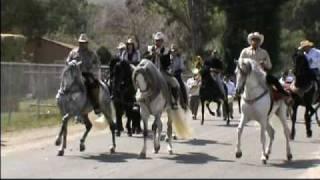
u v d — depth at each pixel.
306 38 97.50
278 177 13.86
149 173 14.38
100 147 19.45
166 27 71.81
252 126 26.84
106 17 81.94
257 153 18.30
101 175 14.05
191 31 64.69
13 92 24.88
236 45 61.56
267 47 62.81
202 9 63.38
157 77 17.38
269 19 62.31
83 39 18.19
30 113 26.33
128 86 22.12
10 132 22.92
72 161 16.34
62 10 53.38
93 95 18.03
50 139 21.30
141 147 19.50
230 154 18.08
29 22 47.50
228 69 60.31
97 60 18.47
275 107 16.95
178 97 18.78
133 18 75.25
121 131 23.81
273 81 16.62
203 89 27.69
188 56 66.69
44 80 27.66
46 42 57.47
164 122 28.42
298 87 21.92
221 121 29.67
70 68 17.52
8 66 24.45
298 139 22.38
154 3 68.06
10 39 39.50
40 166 15.39
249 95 16.17
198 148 19.42
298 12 97.56
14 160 16.44
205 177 13.76
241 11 61.56
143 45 70.62
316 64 22.86
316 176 14.16
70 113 17.50
